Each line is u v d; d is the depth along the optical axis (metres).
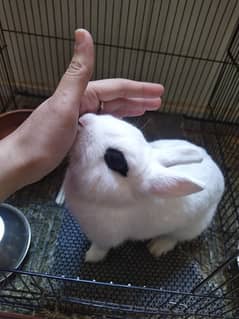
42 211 0.29
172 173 0.18
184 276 0.26
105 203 0.20
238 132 0.37
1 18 0.35
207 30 0.33
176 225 0.23
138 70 0.37
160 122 0.37
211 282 0.26
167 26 0.33
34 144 0.15
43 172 0.16
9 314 0.23
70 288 0.25
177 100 0.39
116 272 0.26
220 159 0.35
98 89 0.20
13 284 0.25
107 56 0.36
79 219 0.22
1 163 0.15
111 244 0.23
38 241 0.27
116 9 0.32
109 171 0.18
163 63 0.36
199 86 0.38
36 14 0.34
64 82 0.15
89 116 0.19
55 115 0.15
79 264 0.26
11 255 0.25
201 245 0.29
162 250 0.27
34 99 0.39
